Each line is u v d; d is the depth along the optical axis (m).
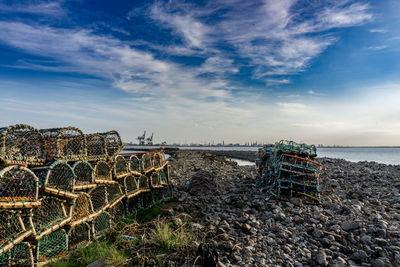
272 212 9.64
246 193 12.51
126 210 8.85
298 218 8.66
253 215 9.45
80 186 6.59
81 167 6.96
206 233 7.20
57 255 5.91
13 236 4.86
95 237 6.96
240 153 68.94
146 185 10.33
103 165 7.85
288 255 6.54
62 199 6.07
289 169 11.99
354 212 9.27
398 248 6.45
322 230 7.98
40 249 5.63
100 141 7.89
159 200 11.12
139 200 9.95
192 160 38.47
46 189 5.49
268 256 6.46
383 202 10.84
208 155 50.06
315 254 6.35
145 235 7.03
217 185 13.82
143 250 6.19
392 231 7.39
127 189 9.03
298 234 7.79
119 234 7.09
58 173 5.97
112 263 5.58
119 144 8.82
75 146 6.89
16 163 5.27
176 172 21.58
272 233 7.81
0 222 4.83
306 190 11.57
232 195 11.53
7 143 5.29
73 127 6.62
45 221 5.78
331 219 8.95
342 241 7.16
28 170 5.14
